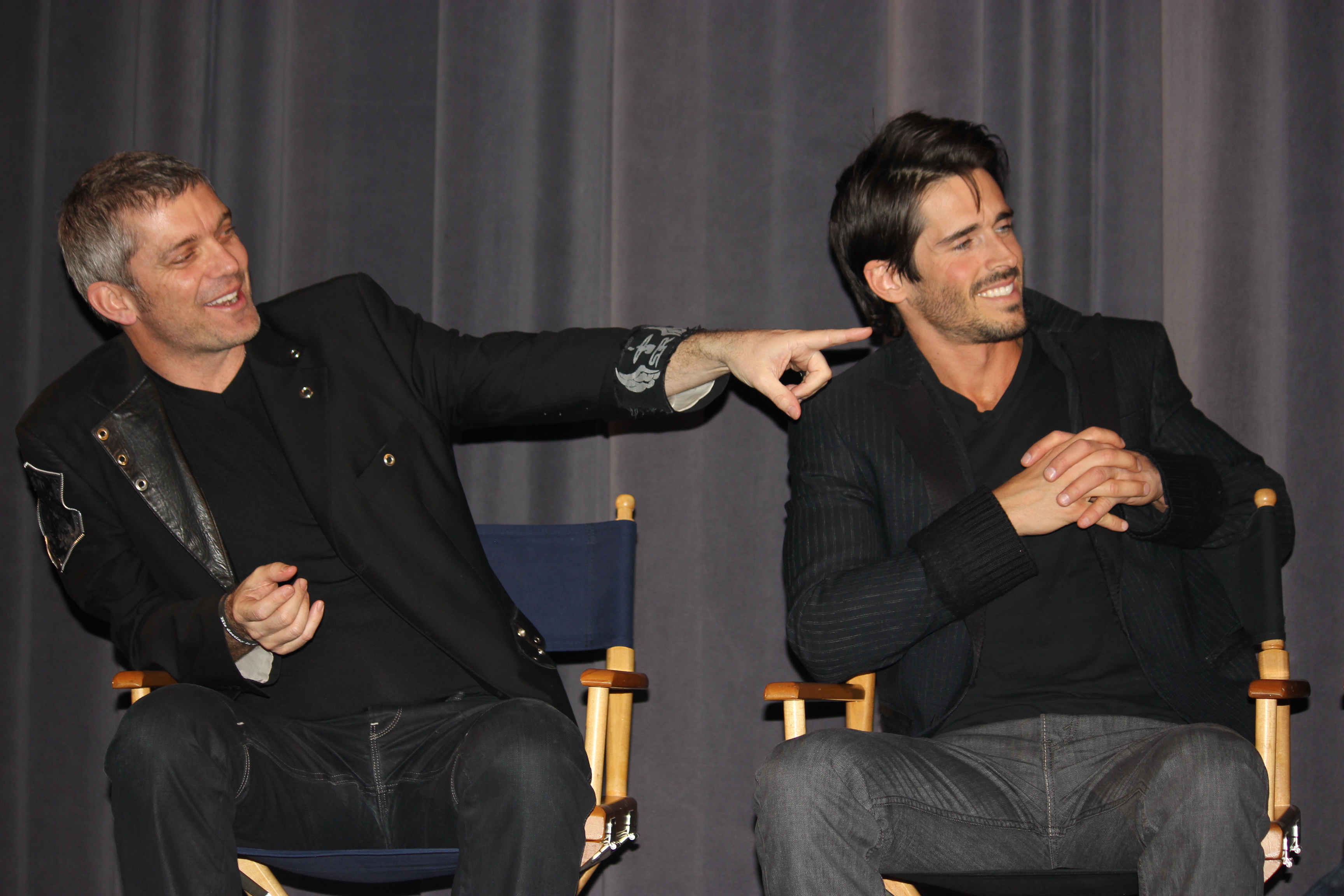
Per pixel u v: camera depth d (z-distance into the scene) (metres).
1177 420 2.16
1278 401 2.67
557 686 2.08
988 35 2.77
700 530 2.78
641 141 2.79
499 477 2.85
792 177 2.80
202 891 1.65
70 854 2.88
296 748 1.93
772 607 2.76
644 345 2.09
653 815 2.73
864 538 2.11
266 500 2.12
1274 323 2.68
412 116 2.92
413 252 2.89
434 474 2.14
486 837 1.65
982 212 2.06
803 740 1.80
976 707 2.03
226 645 1.89
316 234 2.88
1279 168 2.69
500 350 2.21
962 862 1.86
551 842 1.64
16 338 2.95
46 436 2.13
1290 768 2.13
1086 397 2.10
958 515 1.93
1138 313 2.73
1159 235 2.75
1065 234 2.73
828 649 1.98
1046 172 2.74
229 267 2.03
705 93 2.81
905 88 2.71
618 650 2.34
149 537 2.10
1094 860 1.85
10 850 2.89
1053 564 2.03
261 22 2.96
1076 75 2.75
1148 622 1.98
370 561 2.04
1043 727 1.95
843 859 1.70
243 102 2.94
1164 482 1.94
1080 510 1.88
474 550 2.15
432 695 2.03
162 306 2.02
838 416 2.20
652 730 2.75
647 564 2.78
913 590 1.92
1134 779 1.75
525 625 2.12
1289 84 2.71
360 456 2.10
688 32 2.81
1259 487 2.06
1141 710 1.97
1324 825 2.62
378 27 2.92
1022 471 2.10
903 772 1.82
